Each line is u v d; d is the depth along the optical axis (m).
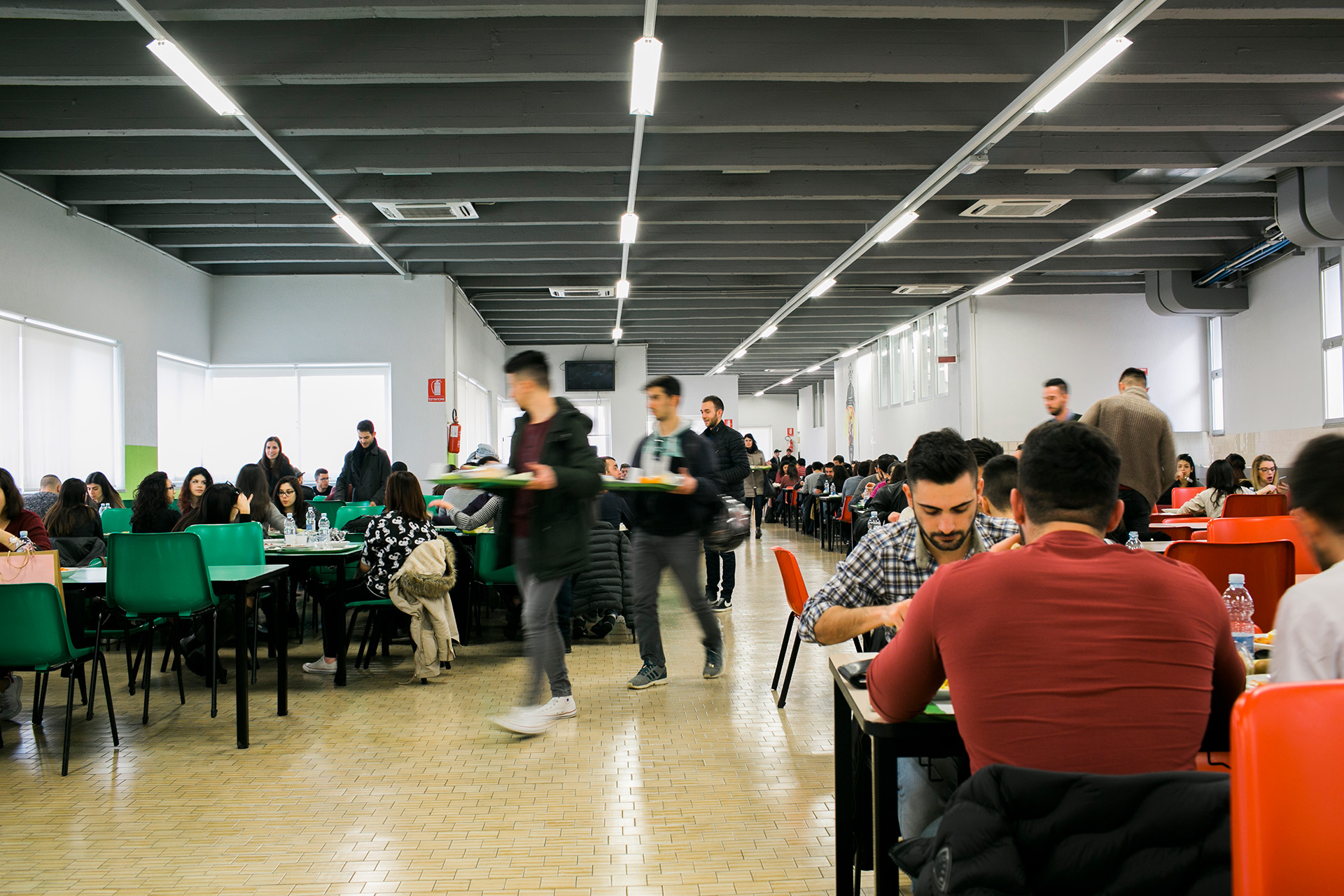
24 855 2.58
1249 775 0.88
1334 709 0.89
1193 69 5.76
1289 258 10.82
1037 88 5.66
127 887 2.37
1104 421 4.75
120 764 3.44
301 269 11.11
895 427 17.59
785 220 8.92
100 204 8.39
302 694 4.57
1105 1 4.93
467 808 2.94
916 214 8.95
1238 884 0.89
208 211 8.73
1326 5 4.89
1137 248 11.11
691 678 4.82
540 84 6.29
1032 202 8.59
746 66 5.55
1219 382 12.76
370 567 4.79
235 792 3.11
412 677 4.95
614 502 6.07
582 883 2.38
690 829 2.75
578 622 6.08
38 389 7.66
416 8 4.81
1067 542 1.29
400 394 11.12
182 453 10.41
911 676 1.41
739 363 23.41
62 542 5.34
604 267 11.40
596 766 3.36
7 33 5.43
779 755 3.47
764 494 17.05
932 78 5.63
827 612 2.10
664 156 7.17
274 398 11.18
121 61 5.43
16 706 4.11
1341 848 0.87
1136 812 1.01
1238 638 2.01
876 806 1.69
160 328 9.65
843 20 5.57
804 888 2.35
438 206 8.18
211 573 3.91
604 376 18.91
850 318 15.88
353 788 3.14
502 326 16.55
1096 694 1.18
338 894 2.32
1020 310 13.39
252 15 4.84
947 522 2.05
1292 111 6.66
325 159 7.07
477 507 5.58
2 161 6.98
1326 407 10.16
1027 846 1.04
